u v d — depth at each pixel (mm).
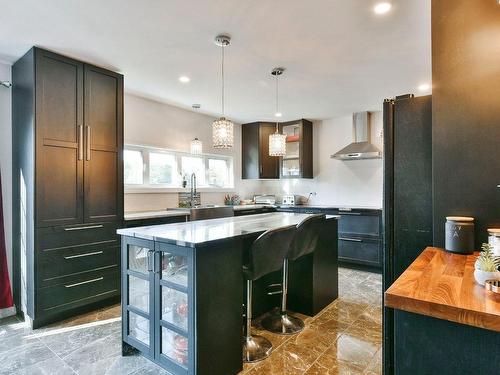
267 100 4035
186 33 2287
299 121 5062
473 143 1376
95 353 2100
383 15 2051
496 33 1337
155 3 1912
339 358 2023
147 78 3221
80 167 2750
